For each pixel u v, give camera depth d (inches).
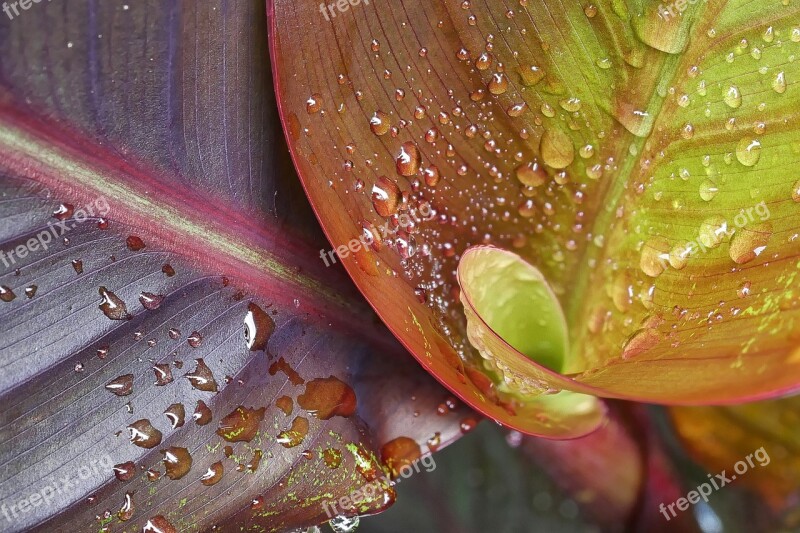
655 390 12.8
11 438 12.9
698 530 15.6
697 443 16.5
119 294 13.2
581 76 13.9
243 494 13.4
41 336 13.0
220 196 13.6
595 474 15.4
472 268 13.9
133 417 13.2
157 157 13.3
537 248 14.7
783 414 16.2
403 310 13.5
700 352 13.0
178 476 13.3
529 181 14.4
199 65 13.3
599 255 14.6
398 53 13.6
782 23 13.4
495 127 14.1
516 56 13.8
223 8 13.2
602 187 14.4
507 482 16.7
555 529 16.4
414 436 14.2
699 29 13.5
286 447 13.6
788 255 13.2
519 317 14.7
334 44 13.2
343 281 14.3
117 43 12.9
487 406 13.4
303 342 14.0
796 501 16.3
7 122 12.7
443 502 16.5
